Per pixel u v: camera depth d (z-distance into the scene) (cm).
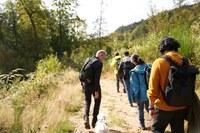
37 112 642
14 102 739
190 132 376
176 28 1314
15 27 5125
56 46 5469
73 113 799
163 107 366
